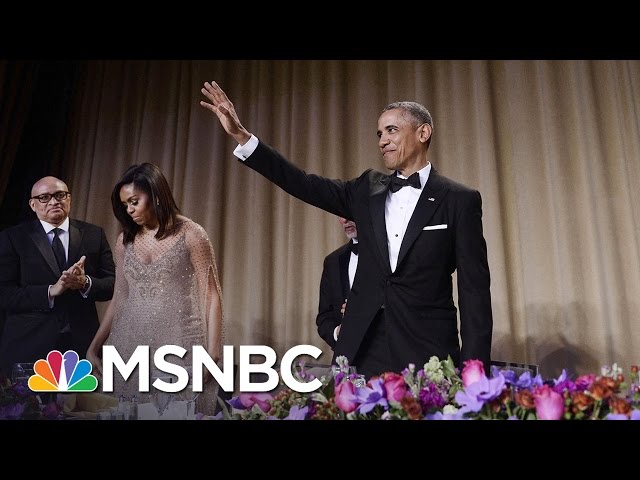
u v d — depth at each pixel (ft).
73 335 8.78
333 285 9.04
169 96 13.29
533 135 11.19
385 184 5.49
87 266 9.14
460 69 11.68
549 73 11.27
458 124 11.49
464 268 5.09
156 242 7.26
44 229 9.15
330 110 12.19
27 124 12.73
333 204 5.60
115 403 3.58
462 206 5.19
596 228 10.52
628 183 10.64
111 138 13.41
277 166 5.32
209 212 12.37
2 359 8.59
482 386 2.56
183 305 7.11
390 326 4.94
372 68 12.21
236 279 12.01
